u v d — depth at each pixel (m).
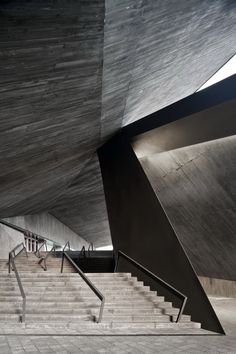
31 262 15.61
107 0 4.93
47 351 5.70
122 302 9.41
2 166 10.38
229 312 10.77
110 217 13.51
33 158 11.40
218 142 11.10
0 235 19.31
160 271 10.30
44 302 9.17
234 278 15.09
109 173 13.96
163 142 12.50
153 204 11.11
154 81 11.05
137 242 11.73
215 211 13.59
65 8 4.66
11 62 5.30
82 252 21.48
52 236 29.95
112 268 20.42
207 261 16.47
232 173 11.58
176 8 6.90
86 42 5.90
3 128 7.73
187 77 13.06
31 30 4.80
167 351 5.77
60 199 23.47
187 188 13.99
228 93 8.91
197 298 8.48
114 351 5.74
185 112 10.15
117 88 9.20
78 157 14.99
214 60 12.89
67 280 10.77
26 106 7.16
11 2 4.12
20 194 15.68
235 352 5.70
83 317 8.42
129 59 7.84
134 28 6.50
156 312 8.96
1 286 10.16
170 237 9.99
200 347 6.09
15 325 7.95
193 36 9.35
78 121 10.02
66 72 6.57
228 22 10.05
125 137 13.11
